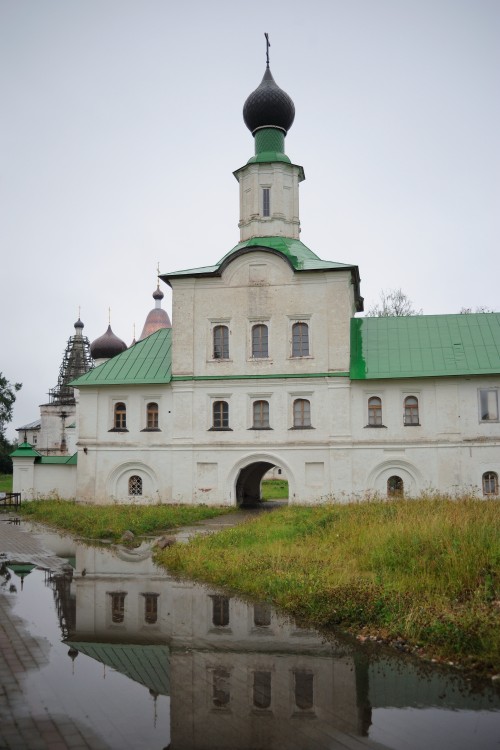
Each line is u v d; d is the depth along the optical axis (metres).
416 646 10.53
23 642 11.12
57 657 10.29
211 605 13.91
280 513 29.58
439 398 36.88
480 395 36.69
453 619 10.57
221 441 38.38
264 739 7.40
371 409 37.62
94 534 26.00
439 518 17.64
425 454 36.66
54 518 31.62
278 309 38.84
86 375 40.75
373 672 9.60
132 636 11.53
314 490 37.22
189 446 38.62
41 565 19.25
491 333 39.00
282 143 44.12
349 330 38.09
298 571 15.54
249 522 27.09
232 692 8.84
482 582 12.71
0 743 7.11
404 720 7.93
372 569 15.18
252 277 39.31
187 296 39.88
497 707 8.30
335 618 12.16
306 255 40.84
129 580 16.80
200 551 19.48
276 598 14.05
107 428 39.97
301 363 38.19
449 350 38.12
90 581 16.70
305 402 38.22
